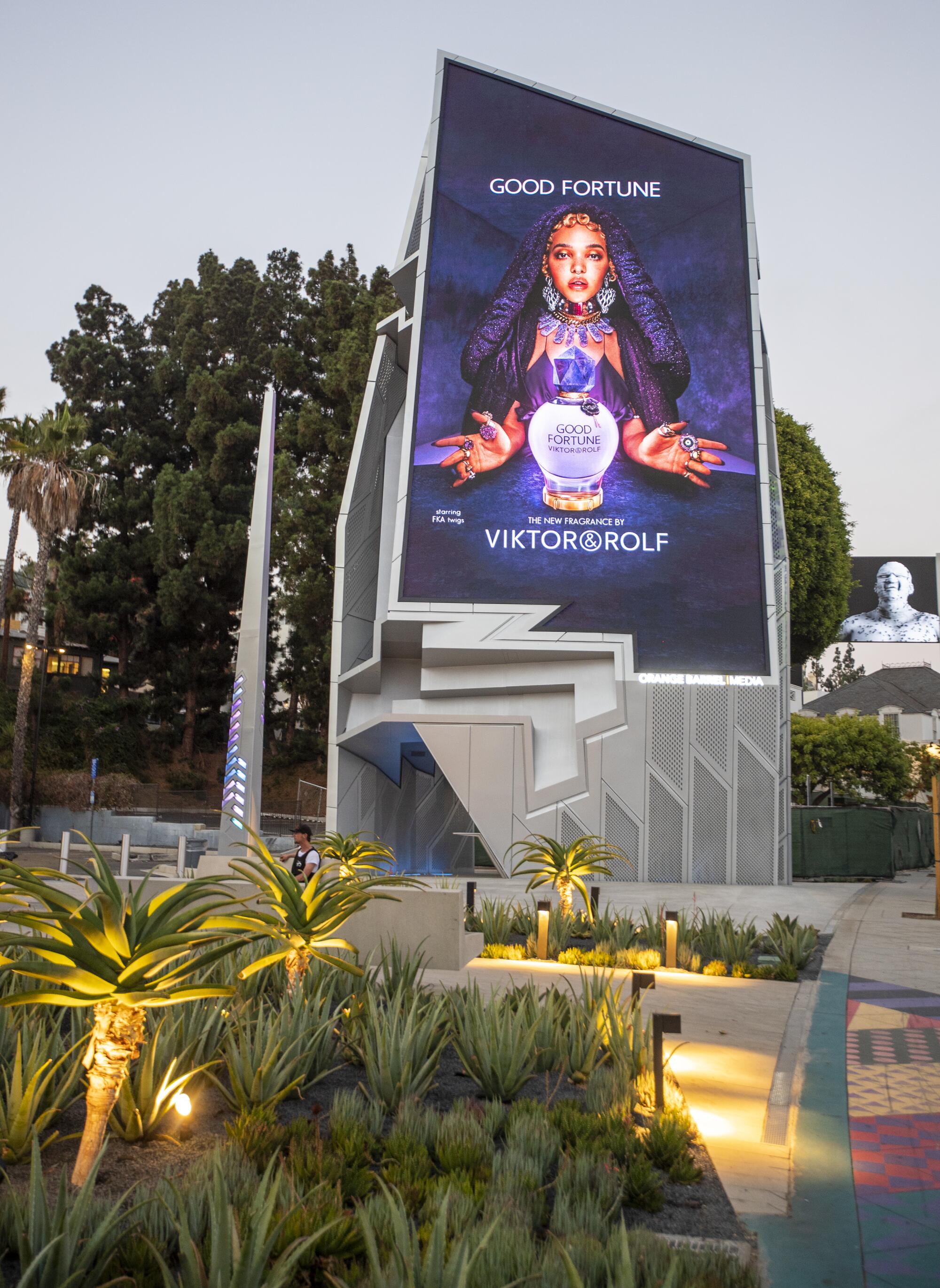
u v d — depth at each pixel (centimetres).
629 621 3081
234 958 944
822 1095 802
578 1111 666
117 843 4681
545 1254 423
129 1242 424
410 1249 371
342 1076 766
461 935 1400
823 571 6294
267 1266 415
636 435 3212
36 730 4900
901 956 1627
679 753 2994
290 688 6794
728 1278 438
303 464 6656
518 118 3472
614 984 1293
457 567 3145
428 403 3253
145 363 7175
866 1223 536
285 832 4509
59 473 4459
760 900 2484
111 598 6219
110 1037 489
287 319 7294
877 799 5481
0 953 523
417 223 3509
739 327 3303
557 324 3297
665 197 3403
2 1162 545
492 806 3048
